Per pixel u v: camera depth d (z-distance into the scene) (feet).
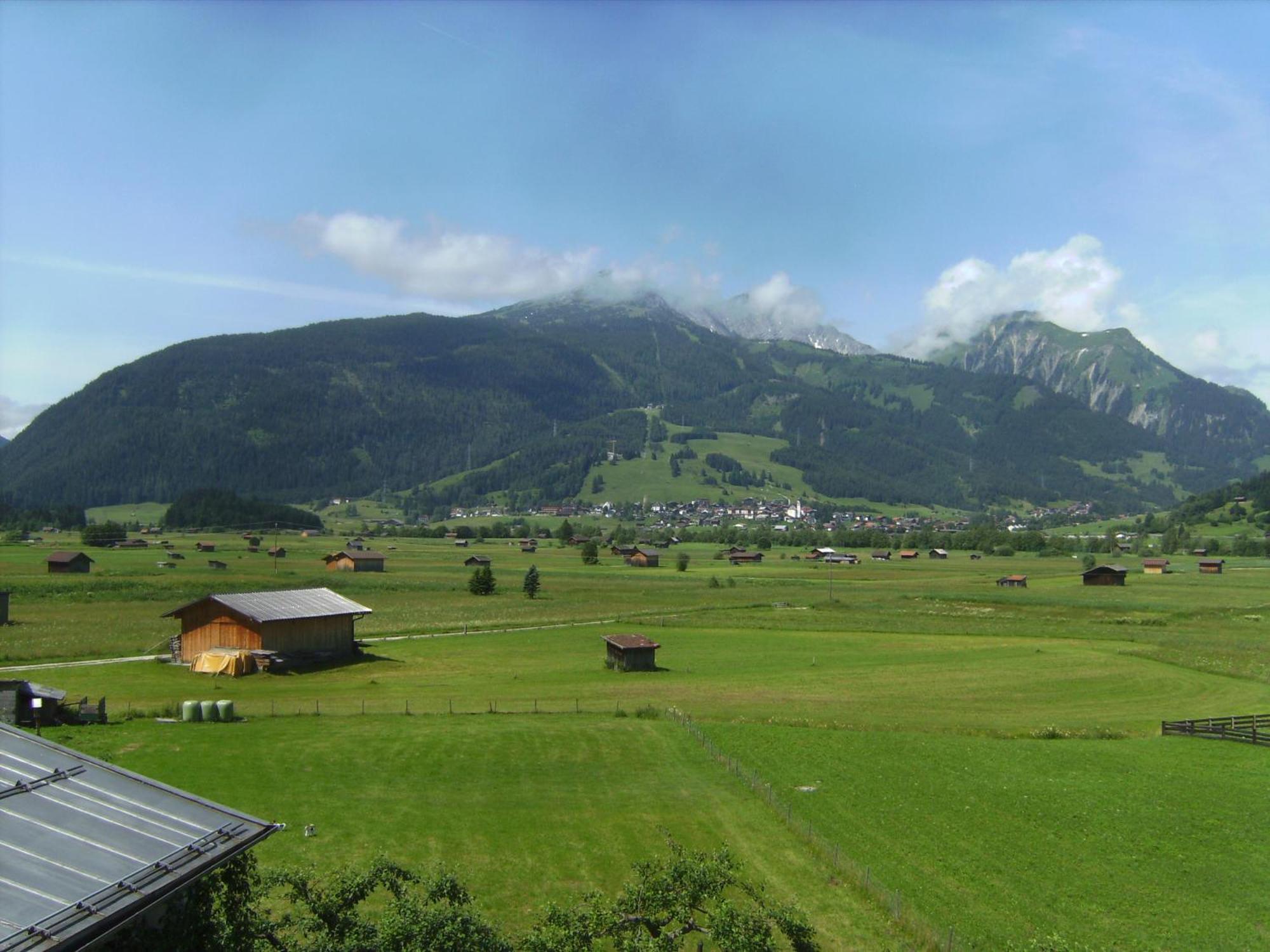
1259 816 114.11
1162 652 257.34
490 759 134.92
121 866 47.65
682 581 499.92
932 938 78.69
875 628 313.94
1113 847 103.14
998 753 145.59
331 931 64.64
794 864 96.84
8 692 144.05
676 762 136.15
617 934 68.44
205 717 154.61
